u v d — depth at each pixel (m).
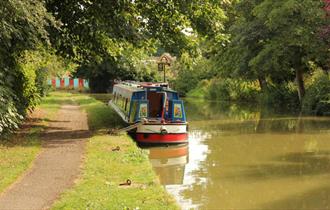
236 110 35.72
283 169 13.84
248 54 35.31
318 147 17.89
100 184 9.64
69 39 19.53
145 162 12.23
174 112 18.41
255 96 45.28
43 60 25.69
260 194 11.05
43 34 14.27
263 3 31.73
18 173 10.41
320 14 28.52
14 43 14.89
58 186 9.43
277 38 31.56
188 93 59.59
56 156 12.56
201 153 16.77
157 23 19.98
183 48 20.56
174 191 11.45
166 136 17.61
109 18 18.27
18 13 12.41
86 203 8.18
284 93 38.59
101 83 60.81
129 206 8.16
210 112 33.97
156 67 57.62
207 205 10.16
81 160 12.09
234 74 37.03
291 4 28.91
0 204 8.15
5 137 14.74
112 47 21.52
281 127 24.33
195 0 19.45
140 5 19.42
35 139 15.38
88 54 21.05
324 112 30.38
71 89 65.81
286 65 34.00
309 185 11.91
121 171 10.98
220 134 21.86
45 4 16.80
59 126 19.67
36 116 23.00
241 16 36.91
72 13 18.64
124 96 23.28
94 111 27.09
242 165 14.50
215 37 20.62
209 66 49.81
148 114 18.48
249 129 23.62
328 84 30.80
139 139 17.59
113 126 19.92
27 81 19.66
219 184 12.08
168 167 14.36
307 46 30.56
